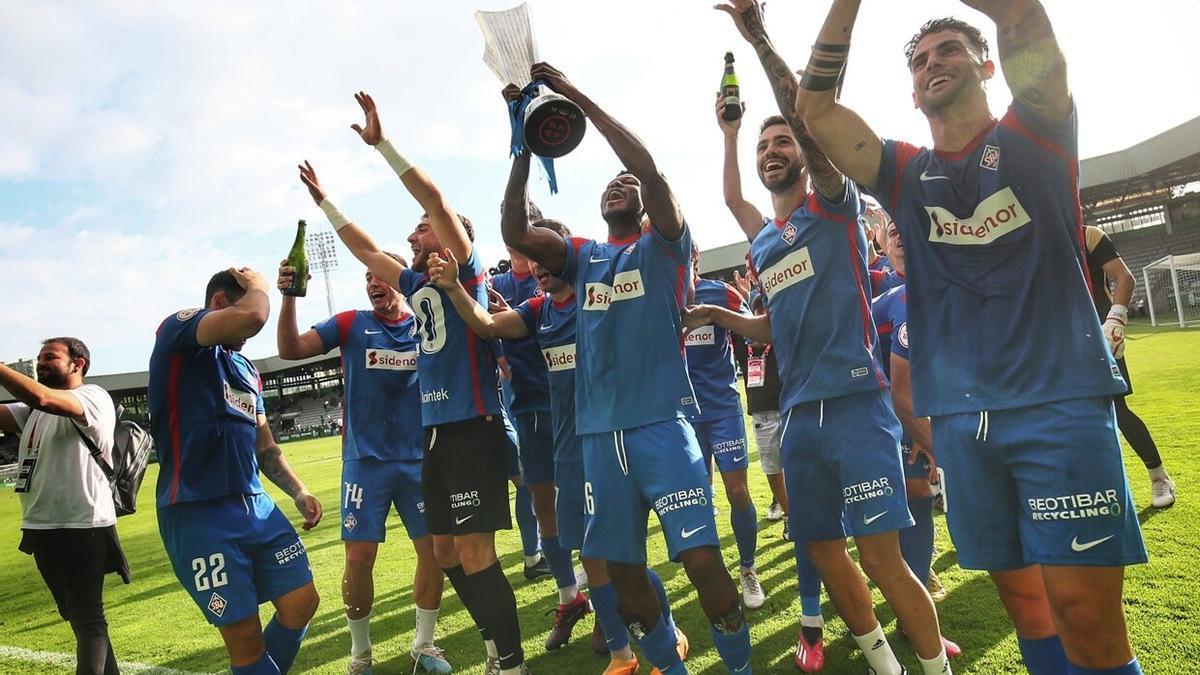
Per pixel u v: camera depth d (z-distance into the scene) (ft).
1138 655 9.10
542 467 13.51
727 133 12.27
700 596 8.59
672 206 9.39
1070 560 6.07
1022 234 6.53
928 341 7.17
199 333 9.37
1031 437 6.31
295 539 10.30
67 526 11.91
